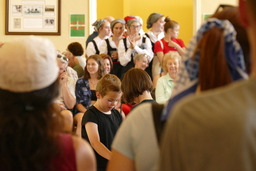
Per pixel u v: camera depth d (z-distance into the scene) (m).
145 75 2.91
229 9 1.51
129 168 1.50
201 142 0.90
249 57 1.48
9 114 1.44
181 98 1.38
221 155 0.87
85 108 5.30
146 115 1.47
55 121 1.50
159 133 1.44
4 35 8.05
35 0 8.06
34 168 1.42
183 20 12.41
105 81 3.43
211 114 0.90
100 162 3.28
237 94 0.92
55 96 1.50
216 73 1.30
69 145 1.50
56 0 8.05
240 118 0.87
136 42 6.41
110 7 12.23
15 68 1.41
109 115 3.48
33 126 1.42
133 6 12.41
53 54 1.49
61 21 8.11
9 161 1.41
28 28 8.07
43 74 1.44
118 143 1.51
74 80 5.43
